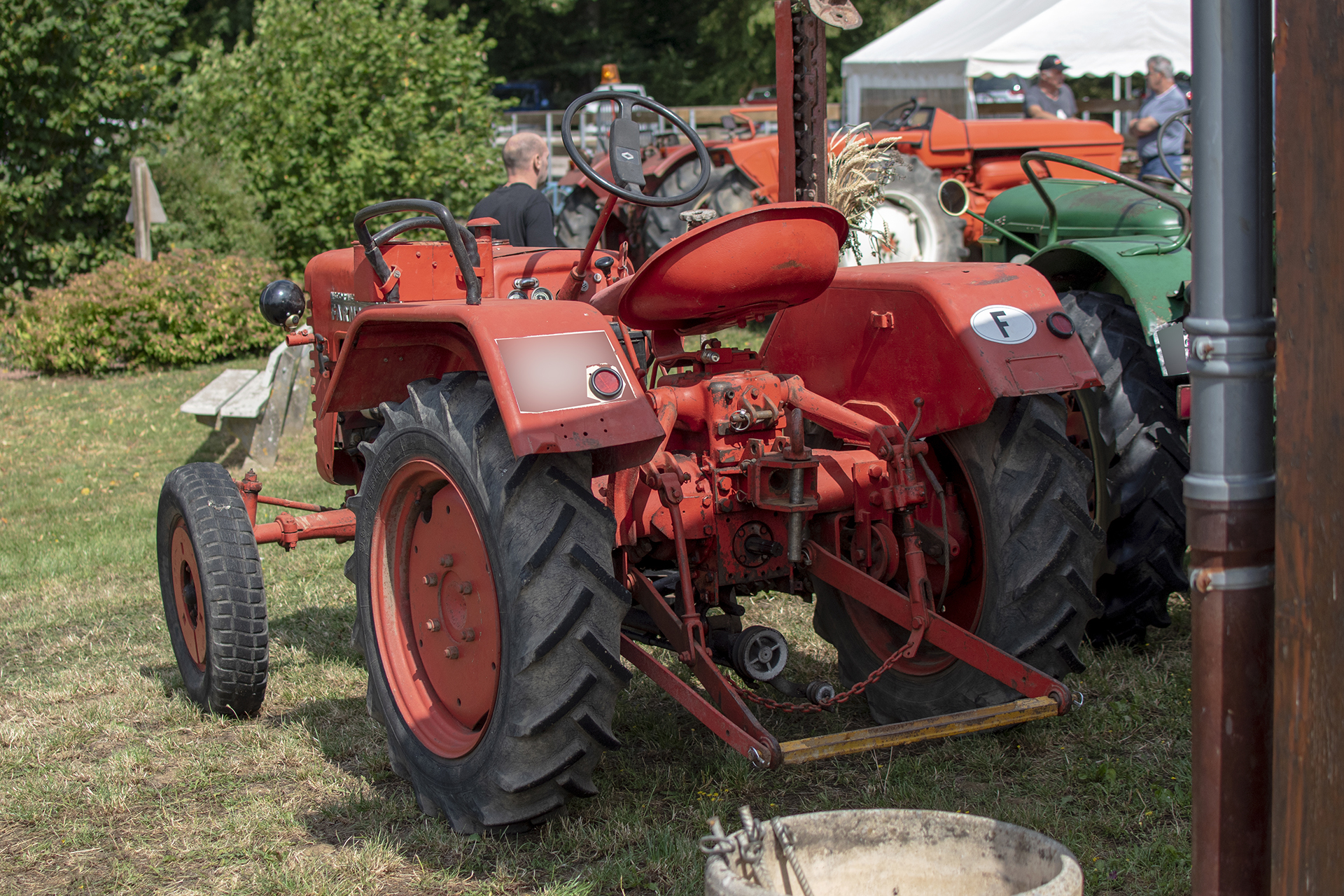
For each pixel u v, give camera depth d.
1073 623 3.25
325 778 3.39
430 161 12.99
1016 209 6.01
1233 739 1.79
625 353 3.17
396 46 13.22
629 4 36.38
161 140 13.55
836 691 3.88
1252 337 1.72
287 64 13.20
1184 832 2.79
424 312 2.85
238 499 3.90
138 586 5.54
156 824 3.12
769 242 2.83
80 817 3.18
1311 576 1.58
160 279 11.62
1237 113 1.69
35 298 12.00
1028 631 3.23
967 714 2.93
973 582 3.47
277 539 4.06
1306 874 1.60
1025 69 12.48
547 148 5.95
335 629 4.76
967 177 10.48
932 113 10.41
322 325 4.30
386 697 3.25
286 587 5.33
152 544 6.20
